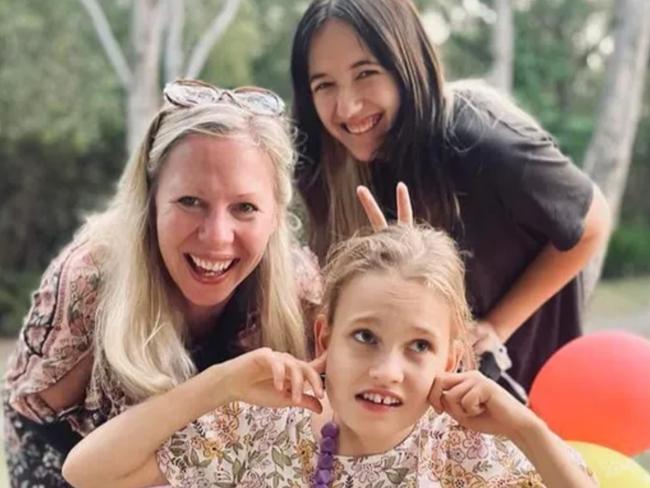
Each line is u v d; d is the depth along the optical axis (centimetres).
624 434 203
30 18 952
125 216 190
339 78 216
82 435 205
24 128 969
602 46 1355
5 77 950
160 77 825
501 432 160
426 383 159
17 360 204
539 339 246
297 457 171
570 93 1375
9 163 1038
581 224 222
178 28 718
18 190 1048
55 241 1071
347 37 212
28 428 212
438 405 161
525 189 217
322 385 166
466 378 160
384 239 169
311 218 241
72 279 193
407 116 218
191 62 754
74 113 977
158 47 711
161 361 186
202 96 188
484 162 217
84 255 196
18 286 991
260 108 189
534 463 159
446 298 162
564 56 1348
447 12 1284
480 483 166
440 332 161
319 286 210
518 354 244
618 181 557
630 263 1247
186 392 169
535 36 1357
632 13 548
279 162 189
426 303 159
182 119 182
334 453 169
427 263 162
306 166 235
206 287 184
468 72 1266
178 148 180
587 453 194
